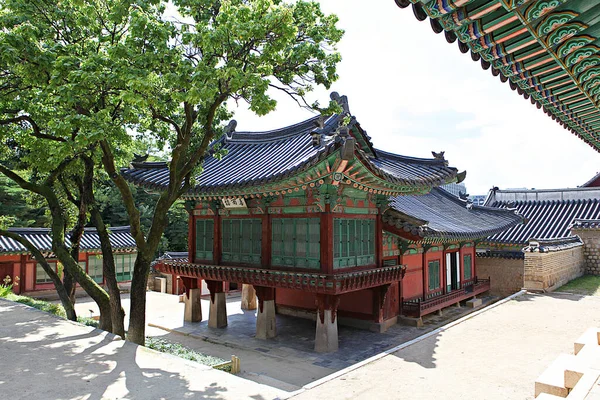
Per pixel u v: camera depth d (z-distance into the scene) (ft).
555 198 108.78
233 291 95.40
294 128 62.85
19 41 32.91
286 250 52.31
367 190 50.55
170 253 102.58
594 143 31.01
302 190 50.78
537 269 72.64
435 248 71.77
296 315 67.67
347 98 56.03
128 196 42.11
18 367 29.78
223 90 37.96
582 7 12.68
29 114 45.83
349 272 50.44
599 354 27.50
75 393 25.20
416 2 13.23
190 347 51.67
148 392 25.62
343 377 31.76
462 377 31.91
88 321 50.47
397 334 56.24
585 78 18.15
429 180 57.00
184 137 42.27
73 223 65.16
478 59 16.75
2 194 104.32
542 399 20.17
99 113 34.65
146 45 35.58
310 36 40.57
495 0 12.60
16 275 90.58
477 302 76.07
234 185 49.37
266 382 38.04
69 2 38.99
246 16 34.63
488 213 92.89
